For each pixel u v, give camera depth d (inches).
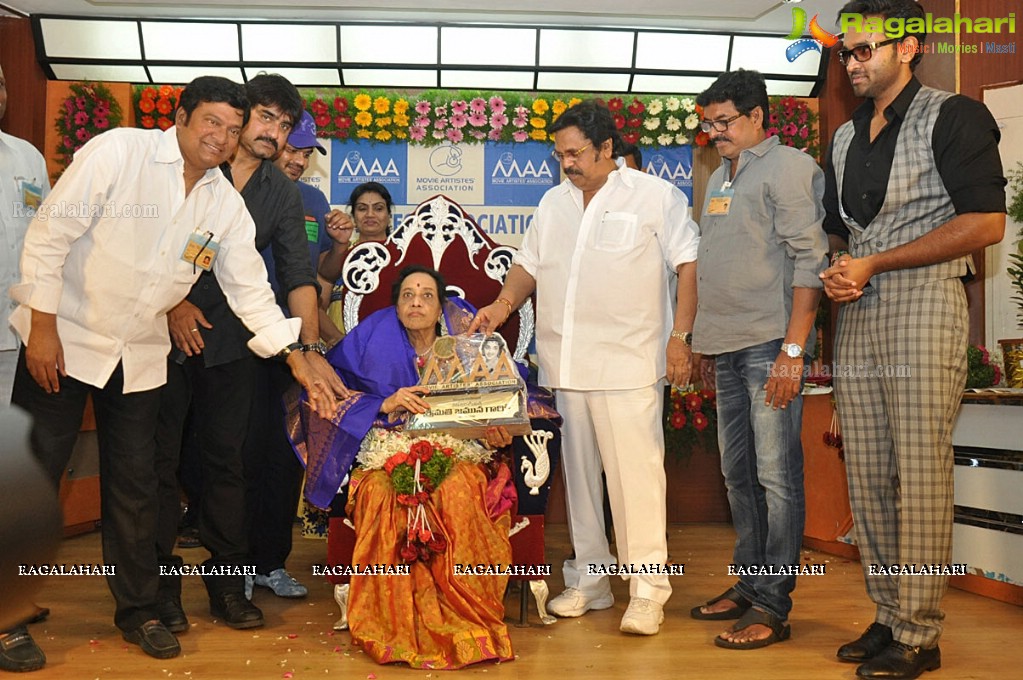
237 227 124.6
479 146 241.4
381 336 137.0
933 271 107.7
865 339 113.1
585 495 139.0
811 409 192.7
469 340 132.0
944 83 193.2
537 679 107.3
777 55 248.5
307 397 134.8
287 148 161.9
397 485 119.0
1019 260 177.6
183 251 115.8
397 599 117.3
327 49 242.5
